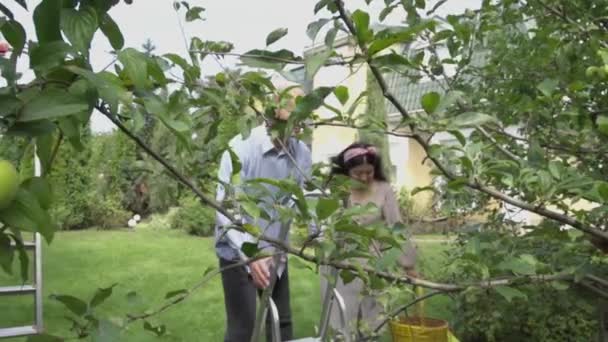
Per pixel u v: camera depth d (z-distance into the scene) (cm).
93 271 813
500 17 234
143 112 88
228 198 133
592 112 187
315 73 100
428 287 154
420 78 223
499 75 260
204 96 139
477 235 178
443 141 185
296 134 155
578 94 195
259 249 130
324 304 190
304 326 511
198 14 142
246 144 287
